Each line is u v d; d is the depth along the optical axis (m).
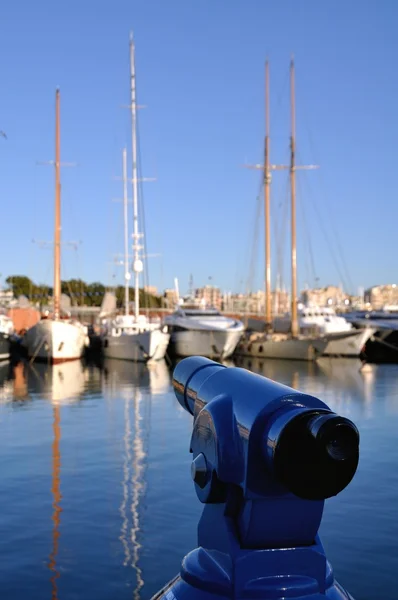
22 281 83.00
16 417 17.34
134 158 47.03
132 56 46.22
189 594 2.58
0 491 9.61
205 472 2.69
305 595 2.47
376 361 43.72
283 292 73.19
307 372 34.06
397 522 7.96
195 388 3.23
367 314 56.44
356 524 7.89
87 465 11.31
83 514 8.45
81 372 33.50
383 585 6.10
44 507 8.77
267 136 50.53
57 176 44.53
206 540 2.80
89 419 16.91
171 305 64.62
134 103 46.66
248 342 47.09
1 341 40.25
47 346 40.12
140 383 27.30
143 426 15.68
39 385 26.42
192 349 44.69
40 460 11.77
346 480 2.31
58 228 44.31
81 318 66.00
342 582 6.18
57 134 44.50
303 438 2.28
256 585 2.47
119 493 9.45
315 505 2.51
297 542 2.56
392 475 10.45
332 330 49.00
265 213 50.16
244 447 2.47
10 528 7.90
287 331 51.44
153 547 7.23
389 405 20.16
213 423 2.65
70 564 6.75
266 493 2.46
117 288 73.75
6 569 6.63
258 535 2.51
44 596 5.98
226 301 73.75
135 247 46.97
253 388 2.67
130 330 44.97
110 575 6.47
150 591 6.09
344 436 2.23
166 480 10.23
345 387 26.14
